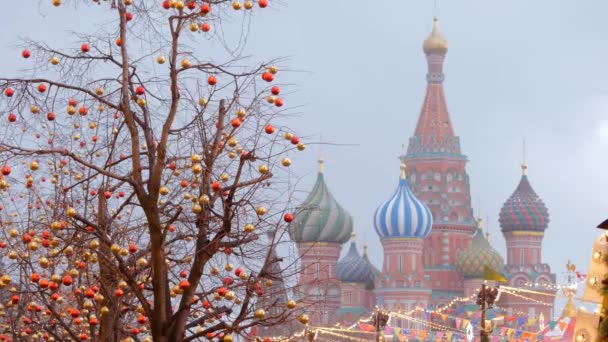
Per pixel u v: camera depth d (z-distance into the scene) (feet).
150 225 96.43
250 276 98.73
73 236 101.55
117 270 100.12
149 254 115.55
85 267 104.78
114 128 111.45
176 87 98.94
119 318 108.99
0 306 109.40
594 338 75.87
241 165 98.12
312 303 99.14
